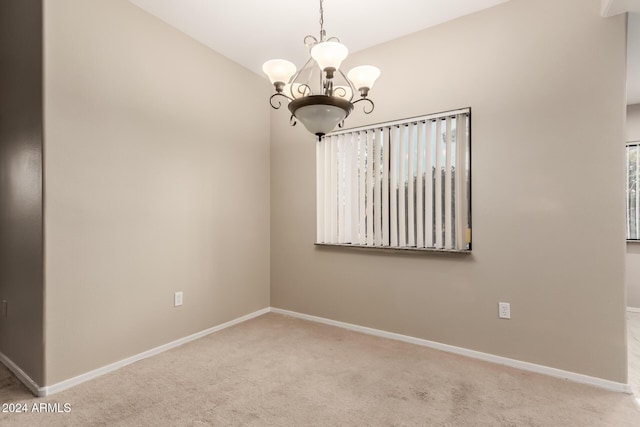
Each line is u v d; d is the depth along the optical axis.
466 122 2.53
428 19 2.60
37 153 1.99
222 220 3.16
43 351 1.97
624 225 2.02
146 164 2.52
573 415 1.79
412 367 2.35
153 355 2.55
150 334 2.55
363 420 1.75
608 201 2.06
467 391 2.03
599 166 2.08
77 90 2.11
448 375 2.23
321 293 3.34
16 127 2.18
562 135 2.19
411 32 2.78
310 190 3.40
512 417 1.77
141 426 1.70
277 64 1.73
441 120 2.63
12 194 2.24
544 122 2.25
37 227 2.00
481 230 2.47
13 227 2.23
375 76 1.74
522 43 2.32
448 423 1.73
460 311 2.57
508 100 2.37
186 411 1.83
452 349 2.60
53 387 2.01
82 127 2.14
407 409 1.85
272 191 3.70
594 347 2.10
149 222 2.54
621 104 2.03
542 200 2.26
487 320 2.46
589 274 2.12
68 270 2.07
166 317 2.67
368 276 3.02
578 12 2.14
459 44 2.56
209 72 3.03
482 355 2.47
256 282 3.56
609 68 2.05
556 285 2.22
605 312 2.07
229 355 2.56
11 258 2.26
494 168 2.42
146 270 2.53
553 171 2.22
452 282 2.60
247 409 1.85
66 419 1.75
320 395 1.99
